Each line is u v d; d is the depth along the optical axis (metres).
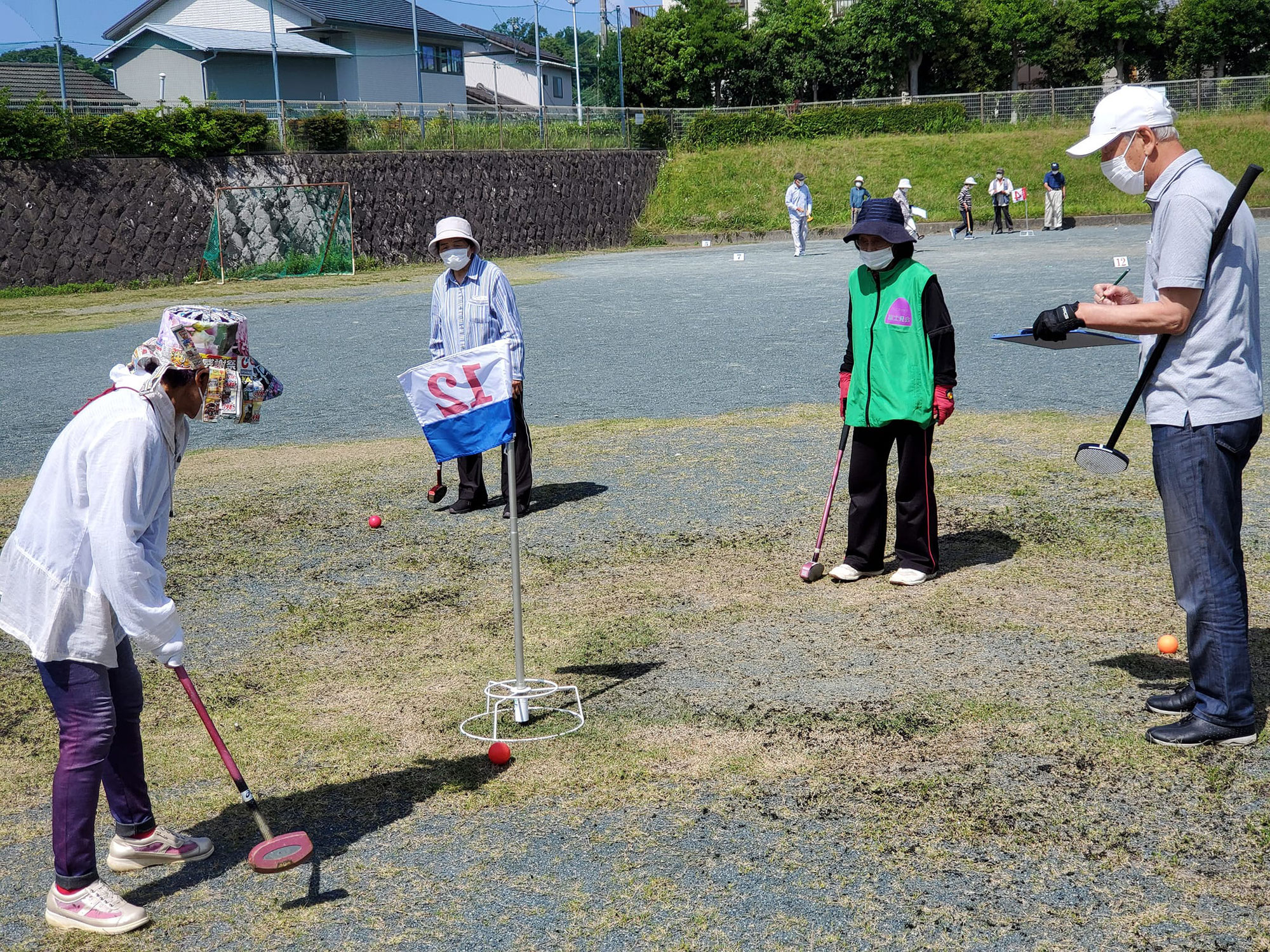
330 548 7.10
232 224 30.59
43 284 27.50
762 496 7.75
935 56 58.12
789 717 4.34
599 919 3.11
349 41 49.47
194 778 4.08
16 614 3.13
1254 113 40.44
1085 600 5.51
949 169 39.72
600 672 4.91
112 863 3.50
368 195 33.81
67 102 29.17
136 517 3.07
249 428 11.21
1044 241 29.33
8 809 3.94
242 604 6.11
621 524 7.30
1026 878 3.21
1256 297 3.84
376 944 3.04
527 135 39.81
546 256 37.25
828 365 12.97
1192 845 3.34
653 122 43.34
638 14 59.84
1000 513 7.09
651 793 3.81
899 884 3.21
